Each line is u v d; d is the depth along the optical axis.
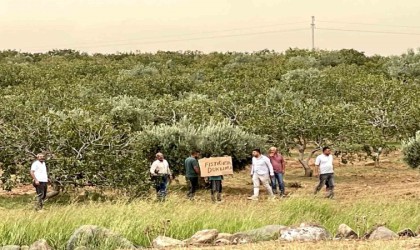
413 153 36.22
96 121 30.03
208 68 96.94
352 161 42.44
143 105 46.91
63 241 16.70
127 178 28.33
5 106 30.56
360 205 21.06
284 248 14.64
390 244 14.85
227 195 30.86
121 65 99.75
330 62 104.44
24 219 17.23
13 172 29.05
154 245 16.41
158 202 22.58
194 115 41.06
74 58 124.12
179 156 32.78
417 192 29.05
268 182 28.17
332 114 37.66
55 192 28.73
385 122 45.41
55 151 28.98
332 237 16.59
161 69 96.62
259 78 72.44
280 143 38.19
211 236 16.66
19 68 81.62
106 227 17.41
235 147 32.88
